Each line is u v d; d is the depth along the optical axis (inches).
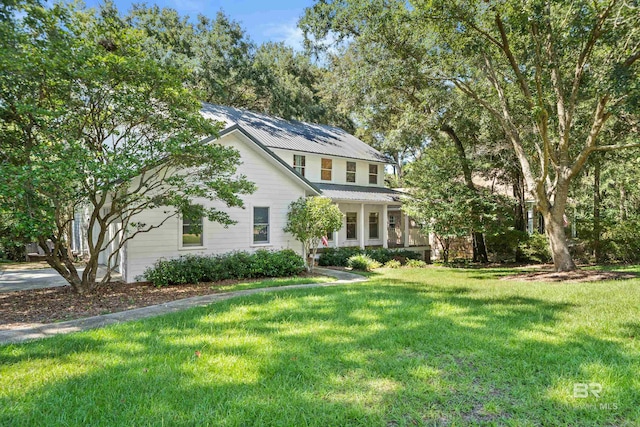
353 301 267.1
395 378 135.6
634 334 185.3
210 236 438.9
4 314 249.8
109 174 250.1
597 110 406.3
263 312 235.0
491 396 122.6
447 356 157.2
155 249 398.9
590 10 351.6
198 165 337.4
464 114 557.9
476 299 278.1
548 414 111.3
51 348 169.6
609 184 898.1
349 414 110.8
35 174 215.6
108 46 358.9
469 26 384.8
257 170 478.3
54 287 357.1
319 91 1134.4
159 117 312.8
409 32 427.5
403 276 459.2
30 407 114.8
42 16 289.3
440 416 110.6
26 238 292.5
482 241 700.0
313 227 477.1
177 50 866.1
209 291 334.0
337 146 730.2
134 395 122.6
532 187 467.2
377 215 773.3
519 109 522.9
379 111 670.5
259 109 1053.8
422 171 629.0
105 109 306.7
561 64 436.8
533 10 335.3
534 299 279.1
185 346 170.4
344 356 156.5
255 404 116.6
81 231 646.5
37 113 247.4
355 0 431.8
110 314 247.9
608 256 610.5
